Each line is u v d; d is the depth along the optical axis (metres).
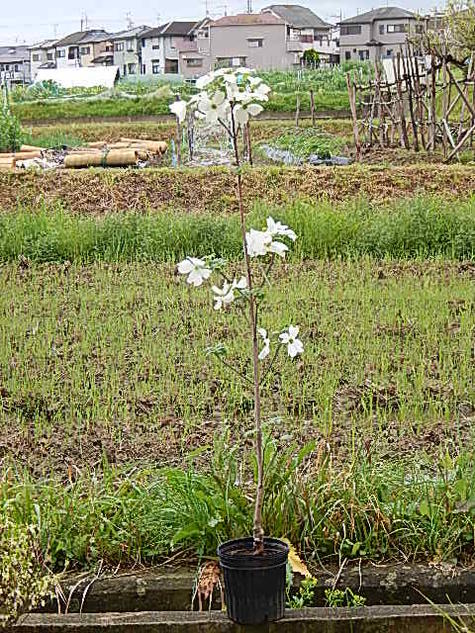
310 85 36.47
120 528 3.72
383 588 3.55
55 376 6.12
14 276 9.28
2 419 5.40
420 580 3.55
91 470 4.61
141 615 3.40
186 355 6.49
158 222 10.36
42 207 11.48
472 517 3.70
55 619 3.39
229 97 3.08
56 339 7.02
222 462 3.85
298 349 3.35
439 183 12.82
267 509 3.68
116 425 5.28
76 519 3.72
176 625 3.34
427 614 3.38
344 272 9.18
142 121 32.12
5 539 3.11
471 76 15.20
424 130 18.44
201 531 3.62
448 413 5.25
